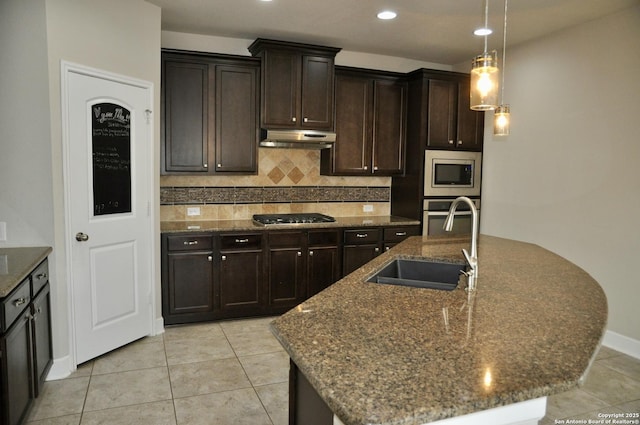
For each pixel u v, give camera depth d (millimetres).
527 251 2986
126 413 2664
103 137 3264
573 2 3434
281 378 3129
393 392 1094
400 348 1354
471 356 1301
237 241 4156
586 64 3902
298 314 1660
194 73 4137
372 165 4930
